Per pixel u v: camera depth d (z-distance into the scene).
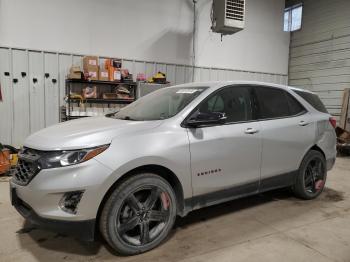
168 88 3.75
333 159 4.31
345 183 5.05
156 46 7.97
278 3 10.22
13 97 6.41
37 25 6.54
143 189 2.61
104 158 2.37
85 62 6.50
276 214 3.54
